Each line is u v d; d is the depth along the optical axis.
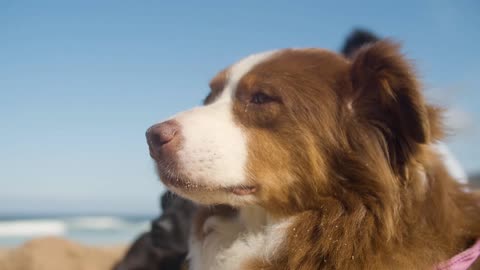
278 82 0.69
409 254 0.64
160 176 0.68
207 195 0.67
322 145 0.68
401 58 0.66
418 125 0.63
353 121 0.68
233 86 0.71
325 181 0.67
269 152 0.68
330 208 0.66
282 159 0.68
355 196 0.66
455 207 0.68
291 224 0.68
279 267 0.67
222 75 0.74
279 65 0.71
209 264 0.72
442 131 0.68
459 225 0.67
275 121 0.68
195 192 0.67
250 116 0.69
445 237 0.65
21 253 1.22
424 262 0.63
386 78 0.66
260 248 0.69
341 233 0.65
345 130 0.68
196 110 0.70
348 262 0.64
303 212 0.68
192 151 0.66
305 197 0.68
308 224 0.67
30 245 1.27
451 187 0.69
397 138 0.66
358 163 0.66
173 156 0.66
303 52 0.73
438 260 0.63
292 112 0.68
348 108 0.68
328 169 0.67
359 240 0.65
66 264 1.21
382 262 0.64
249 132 0.68
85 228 6.49
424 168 0.67
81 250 1.29
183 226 0.82
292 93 0.69
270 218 0.69
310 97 0.69
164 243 0.82
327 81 0.70
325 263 0.65
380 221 0.65
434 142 0.67
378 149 0.66
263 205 0.68
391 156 0.67
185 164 0.66
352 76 0.69
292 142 0.68
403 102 0.65
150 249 0.83
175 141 0.66
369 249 0.64
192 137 0.67
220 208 0.72
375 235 0.65
